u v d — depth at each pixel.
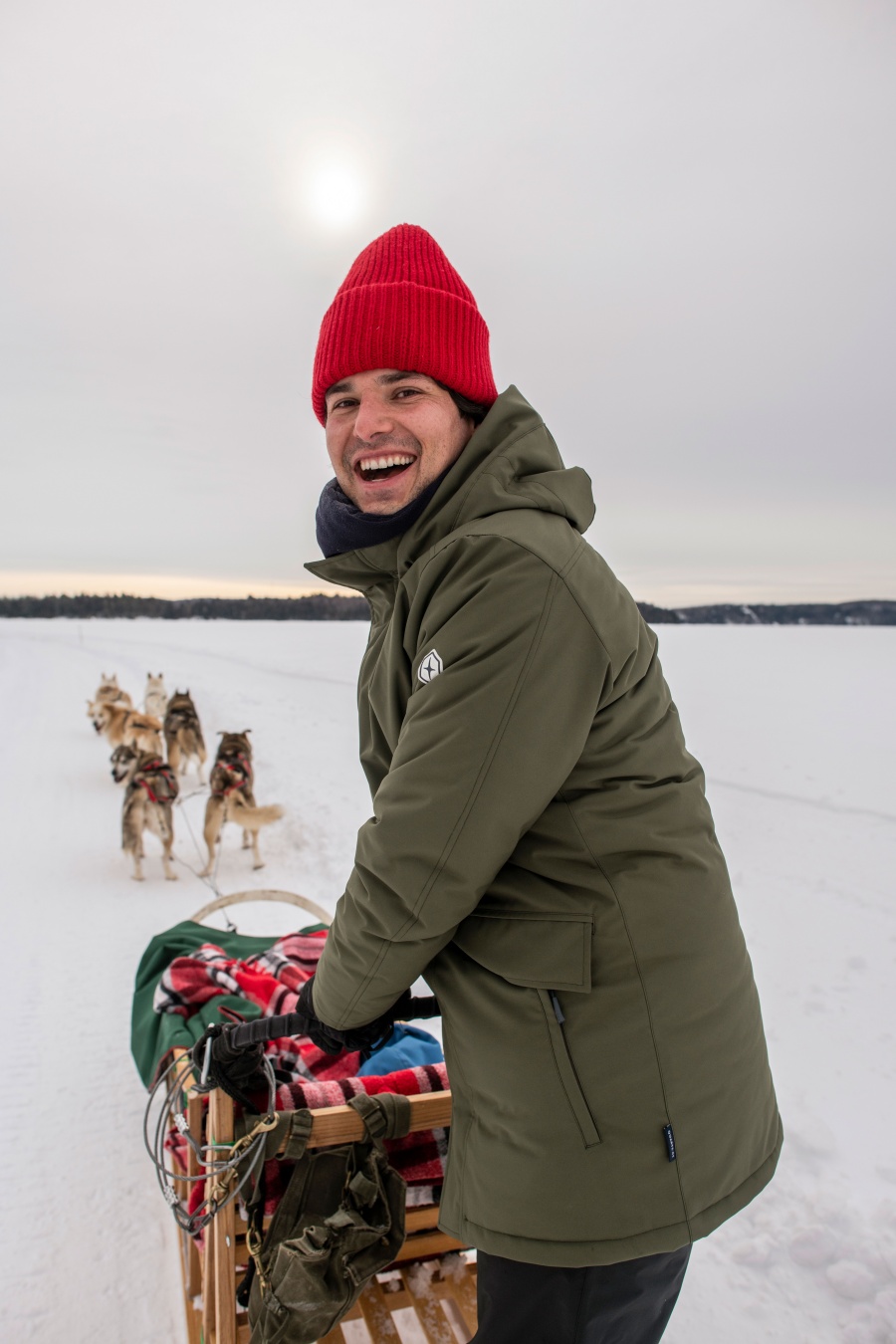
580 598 1.15
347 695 15.73
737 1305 2.11
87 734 12.91
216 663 22.89
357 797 7.87
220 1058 1.54
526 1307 1.23
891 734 10.27
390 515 1.37
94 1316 2.14
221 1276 1.60
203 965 2.66
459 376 1.39
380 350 1.35
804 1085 3.06
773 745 9.59
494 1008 1.21
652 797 1.20
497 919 1.23
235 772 6.05
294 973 2.64
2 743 11.90
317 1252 1.47
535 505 1.25
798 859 5.66
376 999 1.26
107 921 5.00
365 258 1.47
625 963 1.16
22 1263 2.33
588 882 1.18
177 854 6.52
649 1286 1.23
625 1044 1.16
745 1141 1.23
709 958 1.20
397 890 1.15
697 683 15.62
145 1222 2.49
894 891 5.02
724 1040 1.21
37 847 6.72
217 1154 1.61
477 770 1.10
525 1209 1.16
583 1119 1.15
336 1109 1.63
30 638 38.28
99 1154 2.81
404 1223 1.73
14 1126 2.96
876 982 3.86
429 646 1.19
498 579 1.14
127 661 24.38
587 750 1.18
